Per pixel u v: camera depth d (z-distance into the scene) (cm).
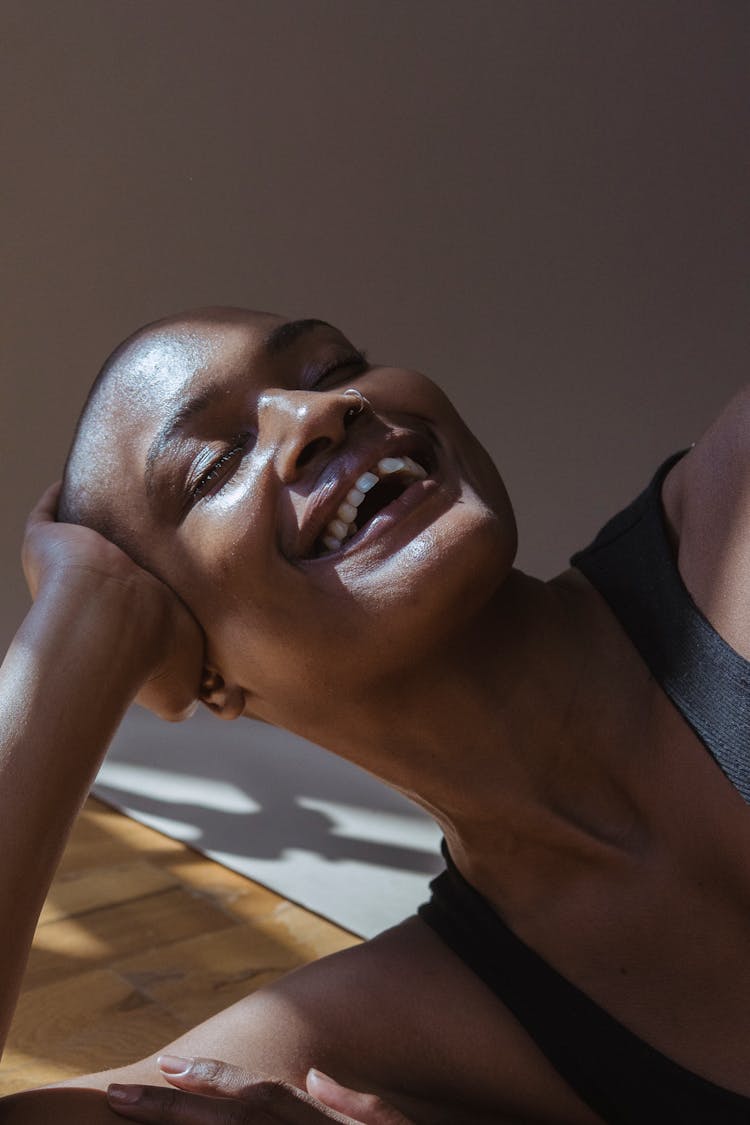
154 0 279
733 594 100
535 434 287
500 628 106
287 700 110
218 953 172
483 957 112
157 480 110
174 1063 100
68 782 102
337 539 106
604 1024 105
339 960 116
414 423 112
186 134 285
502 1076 109
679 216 275
